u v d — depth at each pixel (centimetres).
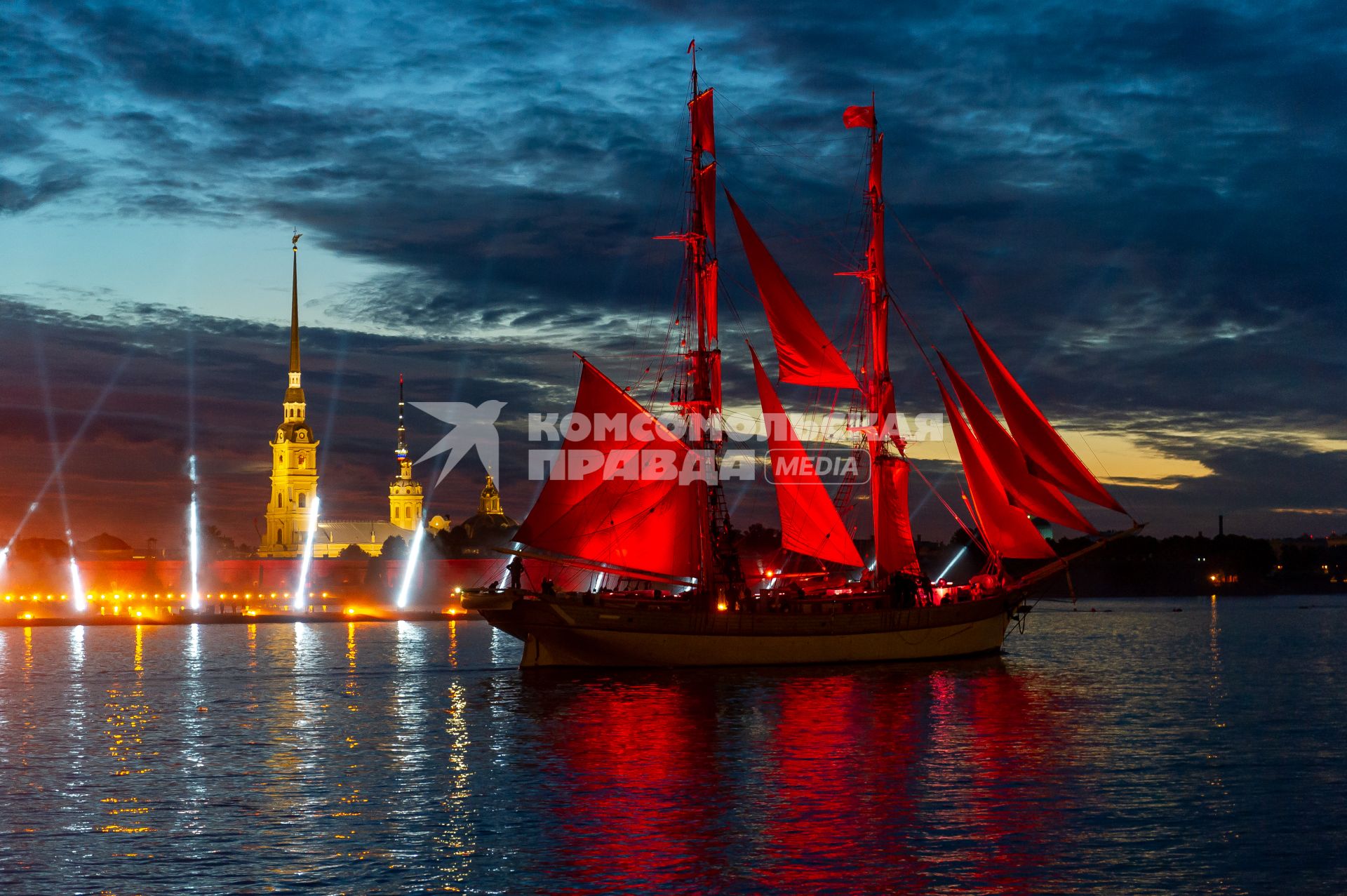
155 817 3759
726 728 5328
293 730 5528
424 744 5062
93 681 8031
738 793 3978
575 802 3878
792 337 8088
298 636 14138
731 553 7975
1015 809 3750
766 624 7725
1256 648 10562
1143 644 11125
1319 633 13088
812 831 3494
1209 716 5716
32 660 10150
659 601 7719
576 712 5906
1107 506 7812
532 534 7531
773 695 6462
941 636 8200
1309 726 5453
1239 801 3866
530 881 3053
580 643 7575
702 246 8188
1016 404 7869
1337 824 3591
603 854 3275
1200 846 3350
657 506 7738
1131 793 3984
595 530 7631
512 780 4259
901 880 3056
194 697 7000
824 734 5144
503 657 10094
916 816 3662
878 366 8462
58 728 5712
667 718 5638
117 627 17238
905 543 8375
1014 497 8075
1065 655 9581
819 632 7825
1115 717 5672
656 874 3105
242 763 4669
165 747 5097
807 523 8175
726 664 7675
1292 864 3191
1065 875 3100
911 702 6153
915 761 4519
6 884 3067
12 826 3650
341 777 4369
